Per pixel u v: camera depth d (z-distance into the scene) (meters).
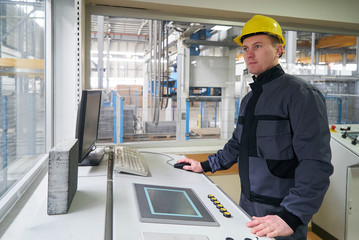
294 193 1.01
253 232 0.81
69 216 0.79
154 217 0.81
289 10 2.16
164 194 1.01
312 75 3.07
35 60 1.53
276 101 1.19
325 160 1.03
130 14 2.02
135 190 1.02
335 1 2.27
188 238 0.72
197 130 2.69
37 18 1.60
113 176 1.17
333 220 2.33
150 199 0.95
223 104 2.75
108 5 1.98
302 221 0.94
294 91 1.14
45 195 0.97
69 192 0.82
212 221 0.83
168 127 2.67
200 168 1.40
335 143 2.29
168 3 1.91
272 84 1.22
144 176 1.23
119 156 1.40
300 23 2.39
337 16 2.29
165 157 1.67
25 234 0.69
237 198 2.34
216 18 2.21
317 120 1.06
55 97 1.71
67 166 0.80
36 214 0.80
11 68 1.19
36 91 1.56
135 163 1.34
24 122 1.36
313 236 2.49
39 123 1.62
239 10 2.05
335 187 2.30
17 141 1.26
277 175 1.16
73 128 1.73
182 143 2.52
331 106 3.02
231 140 1.47
